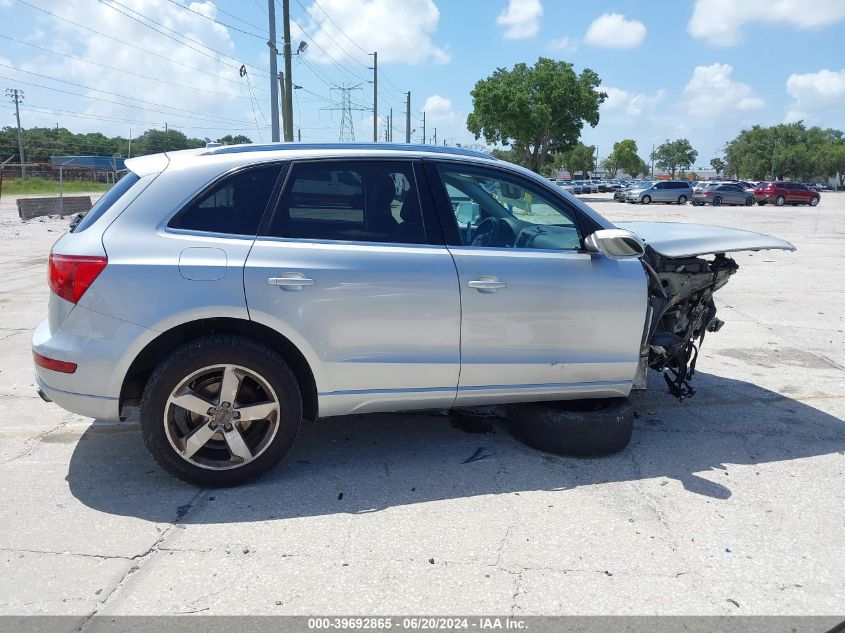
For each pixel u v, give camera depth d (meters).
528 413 4.24
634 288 4.02
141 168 3.62
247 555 3.05
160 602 2.71
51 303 3.49
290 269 3.49
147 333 3.38
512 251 3.88
